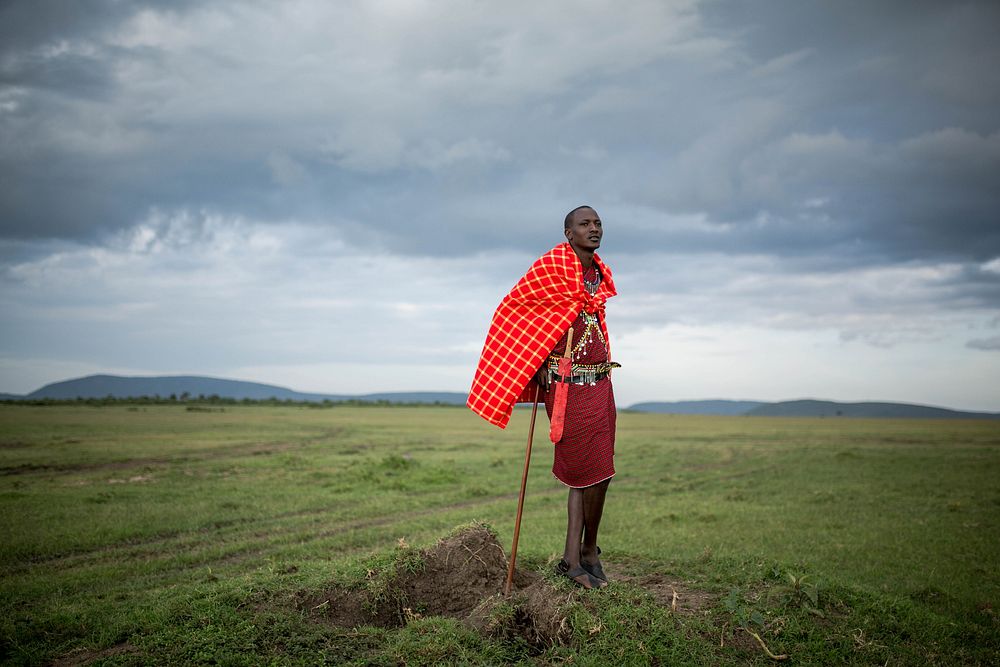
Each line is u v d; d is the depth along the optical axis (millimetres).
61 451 21781
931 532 10289
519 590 5555
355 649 4680
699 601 5379
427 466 18797
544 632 4922
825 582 5816
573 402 5234
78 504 12156
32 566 8234
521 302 5297
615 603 5031
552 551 7422
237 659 4422
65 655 4848
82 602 6363
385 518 11641
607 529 10555
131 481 15516
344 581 5586
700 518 11578
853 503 13336
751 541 9547
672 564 6809
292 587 5496
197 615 5035
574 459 5273
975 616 6137
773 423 59656
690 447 28844
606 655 4555
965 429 45969
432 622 5051
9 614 6047
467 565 5781
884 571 7828
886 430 44656
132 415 47719
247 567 8086
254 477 16406
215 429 35594
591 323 5305
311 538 9938
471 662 4527
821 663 4664
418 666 4453
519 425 48625
